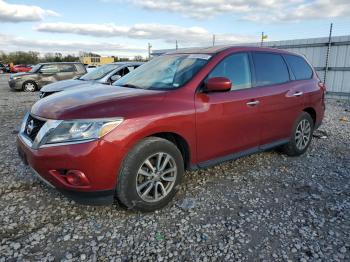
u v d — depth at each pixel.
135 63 8.98
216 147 3.58
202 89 3.42
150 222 2.96
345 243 2.67
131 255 2.50
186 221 2.98
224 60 3.70
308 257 2.48
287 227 2.90
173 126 3.12
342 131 6.86
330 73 13.34
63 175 2.78
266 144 4.28
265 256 2.50
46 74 16.58
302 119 4.82
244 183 3.86
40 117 3.00
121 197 2.94
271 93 4.13
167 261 2.44
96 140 2.69
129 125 2.83
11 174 4.03
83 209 3.18
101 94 3.25
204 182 3.87
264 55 4.29
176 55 4.10
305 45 14.09
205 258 2.47
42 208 3.19
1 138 5.89
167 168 3.21
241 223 2.96
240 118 3.74
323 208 3.26
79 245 2.62
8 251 2.53
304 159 4.84
